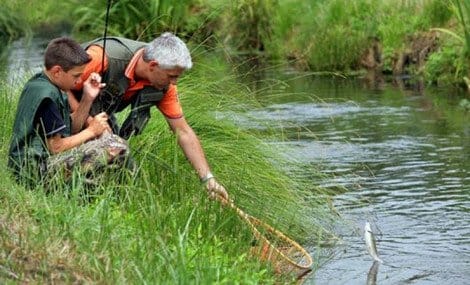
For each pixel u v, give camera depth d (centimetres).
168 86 825
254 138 957
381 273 789
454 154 1245
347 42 2114
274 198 899
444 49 1892
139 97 823
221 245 741
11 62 2122
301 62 2197
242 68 2130
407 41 2039
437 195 1032
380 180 1101
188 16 2409
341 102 1695
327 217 926
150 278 607
